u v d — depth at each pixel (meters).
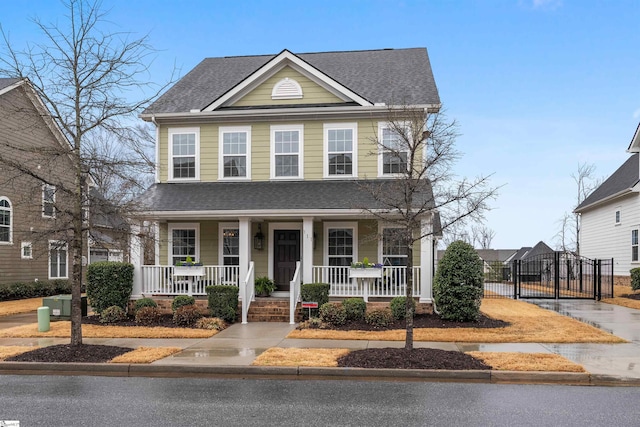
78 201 10.00
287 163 16.92
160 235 16.89
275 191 16.05
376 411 6.59
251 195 15.84
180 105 17.77
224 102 17.08
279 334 12.16
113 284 14.52
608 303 19.09
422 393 7.49
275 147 17.00
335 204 14.76
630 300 19.05
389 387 7.86
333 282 15.98
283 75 17.20
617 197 25.33
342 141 16.67
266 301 14.86
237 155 17.16
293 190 16.03
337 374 8.59
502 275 35.09
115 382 8.28
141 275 15.42
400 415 6.41
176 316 13.38
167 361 9.23
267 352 9.81
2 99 20.41
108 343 11.11
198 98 18.19
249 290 14.66
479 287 13.38
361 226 16.22
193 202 15.52
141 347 10.41
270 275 16.50
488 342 10.96
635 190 23.20
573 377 8.18
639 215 23.38
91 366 9.05
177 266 15.25
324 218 15.84
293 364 8.84
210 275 16.55
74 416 6.41
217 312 13.93
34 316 16.28
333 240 16.34
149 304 14.42
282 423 6.11
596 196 29.33
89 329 12.69
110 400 7.16
